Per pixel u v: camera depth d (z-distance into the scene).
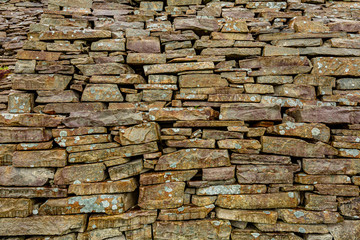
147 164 2.64
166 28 2.92
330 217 2.62
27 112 2.62
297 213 2.65
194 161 2.66
